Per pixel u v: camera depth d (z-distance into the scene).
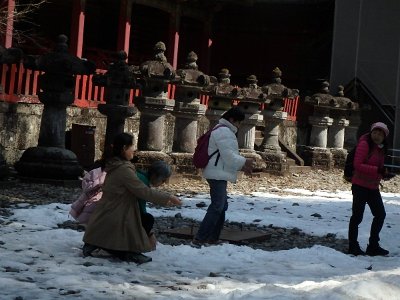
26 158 16.70
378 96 35.16
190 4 34.25
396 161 34.12
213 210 10.78
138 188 8.79
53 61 16.34
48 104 16.91
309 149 30.97
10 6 23.62
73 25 27.88
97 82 18.12
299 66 40.50
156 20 37.84
